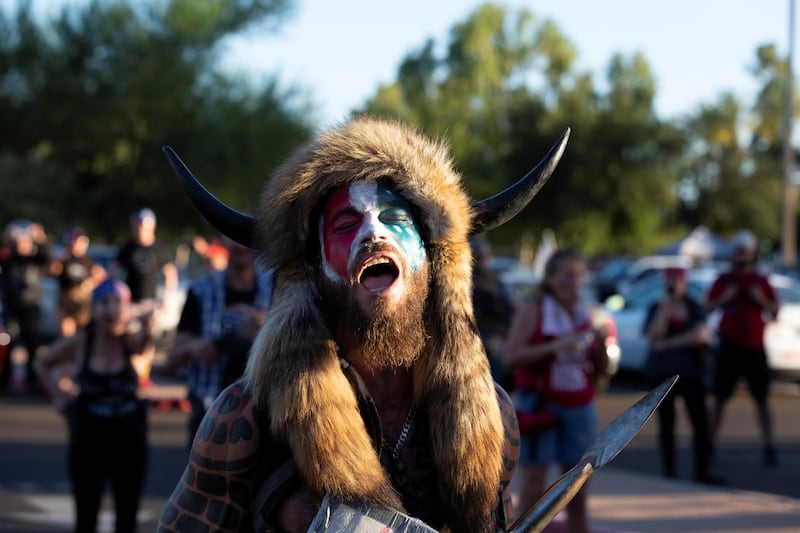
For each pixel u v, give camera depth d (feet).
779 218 253.85
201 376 25.82
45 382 27.09
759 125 262.47
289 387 9.59
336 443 9.47
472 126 230.27
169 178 139.23
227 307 25.79
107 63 137.18
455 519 9.99
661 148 213.87
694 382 40.11
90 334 27.02
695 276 71.82
